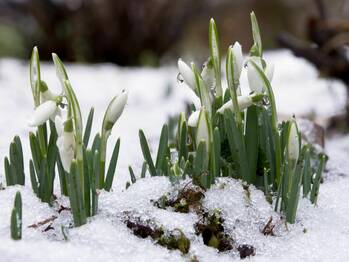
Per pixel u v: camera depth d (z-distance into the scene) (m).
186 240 0.59
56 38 2.09
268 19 2.95
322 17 1.16
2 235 0.58
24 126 0.92
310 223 0.63
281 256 0.60
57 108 0.59
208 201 0.61
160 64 2.09
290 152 0.61
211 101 0.63
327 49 1.07
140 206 0.61
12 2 2.21
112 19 2.09
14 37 2.23
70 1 2.09
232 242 0.60
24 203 0.61
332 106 1.16
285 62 1.71
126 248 0.58
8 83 1.39
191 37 2.62
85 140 0.63
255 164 0.63
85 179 0.59
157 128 0.99
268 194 0.62
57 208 0.61
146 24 2.10
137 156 0.78
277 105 1.20
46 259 0.55
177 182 0.62
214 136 0.62
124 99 0.61
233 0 2.80
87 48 2.07
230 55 0.60
